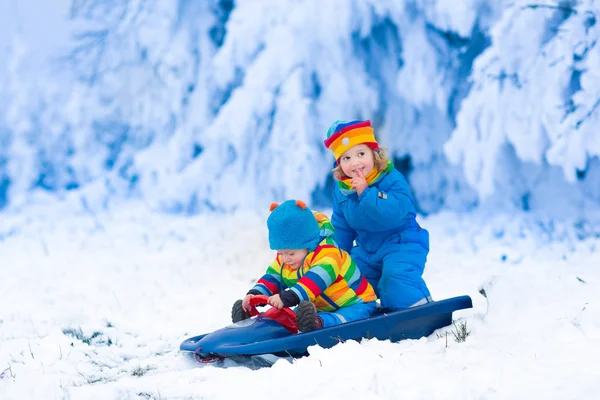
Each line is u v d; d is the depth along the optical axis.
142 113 14.67
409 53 11.76
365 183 5.31
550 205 11.30
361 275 5.19
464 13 10.87
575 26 9.68
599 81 9.11
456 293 7.65
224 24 14.17
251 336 4.60
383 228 5.50
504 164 11.16
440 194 12.54
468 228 11.08
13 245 11.87
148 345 5.72
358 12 11.81
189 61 14.05
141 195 15.11
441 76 11.68
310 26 11.97
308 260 4.93
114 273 9.56
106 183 15.20
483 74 10.20
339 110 11.93
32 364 4.83
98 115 15.23
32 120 15.70
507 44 10.06
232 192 12.96
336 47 11.97
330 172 12.73
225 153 13.30
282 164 12.07
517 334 4.59
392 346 4.50
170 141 14.14
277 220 4.89
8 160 15.74
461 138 10.23
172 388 3.91
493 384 3.56
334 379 3.82
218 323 6.47
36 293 8.41
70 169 15.89
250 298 4.83
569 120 9.41
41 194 15.66
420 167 12.52
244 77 12.58
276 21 12.31
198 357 4.77
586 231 10.11
